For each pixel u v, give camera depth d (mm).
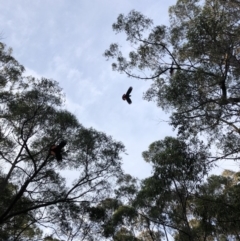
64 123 14883
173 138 12523
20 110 14594
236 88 10352
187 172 10438
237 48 10859
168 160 10828
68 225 14102
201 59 10891
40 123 14805
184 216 13195
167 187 12219
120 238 17406
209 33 10086
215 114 10297
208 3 12609
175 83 10906
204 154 10125
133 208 16578
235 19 11156
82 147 14914
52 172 14609
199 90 10711
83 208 14391
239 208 9438
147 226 17266
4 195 13969
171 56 12211
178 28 13844
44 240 14742
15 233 14156
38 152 14945
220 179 13906
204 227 11516
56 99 15062
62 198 14117
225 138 10664
